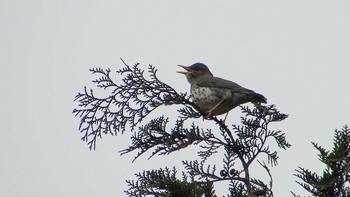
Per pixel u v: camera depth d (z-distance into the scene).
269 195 10.09
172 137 11.17
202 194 9.70
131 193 10.29
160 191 10.16
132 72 11.90
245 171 10.68
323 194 9.12
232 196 10.03
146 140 11.22
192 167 10.63
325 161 9.12
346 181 9.03
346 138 9.20
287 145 11.12
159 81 11.92
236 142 11.08
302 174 9.25
